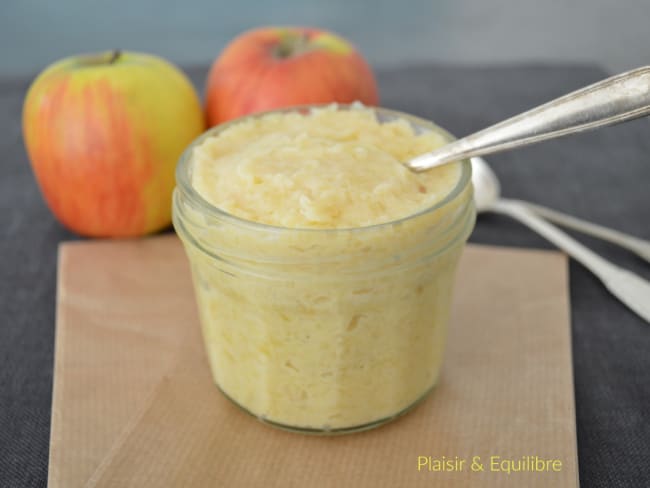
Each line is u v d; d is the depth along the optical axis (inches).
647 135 17.2
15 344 11.9
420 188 9.5
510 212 14.2
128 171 13.4
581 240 14.0
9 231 14.6
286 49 15.1
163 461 9.6
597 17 25.5
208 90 15.0
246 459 9.7
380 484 9.4
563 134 9.0
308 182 9.2
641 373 11.3
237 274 9.1
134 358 11.3
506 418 10.2
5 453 10.1
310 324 9.2
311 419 9.9
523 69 20.2
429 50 25.6
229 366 10.1
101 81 13.2
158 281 12.8
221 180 9.6
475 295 12.4
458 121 17.7
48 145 13.3
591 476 9.7
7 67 24.3
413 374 10.0
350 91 14.5
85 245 13.7
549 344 11.4
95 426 10.2
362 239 8.7
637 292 12.3
